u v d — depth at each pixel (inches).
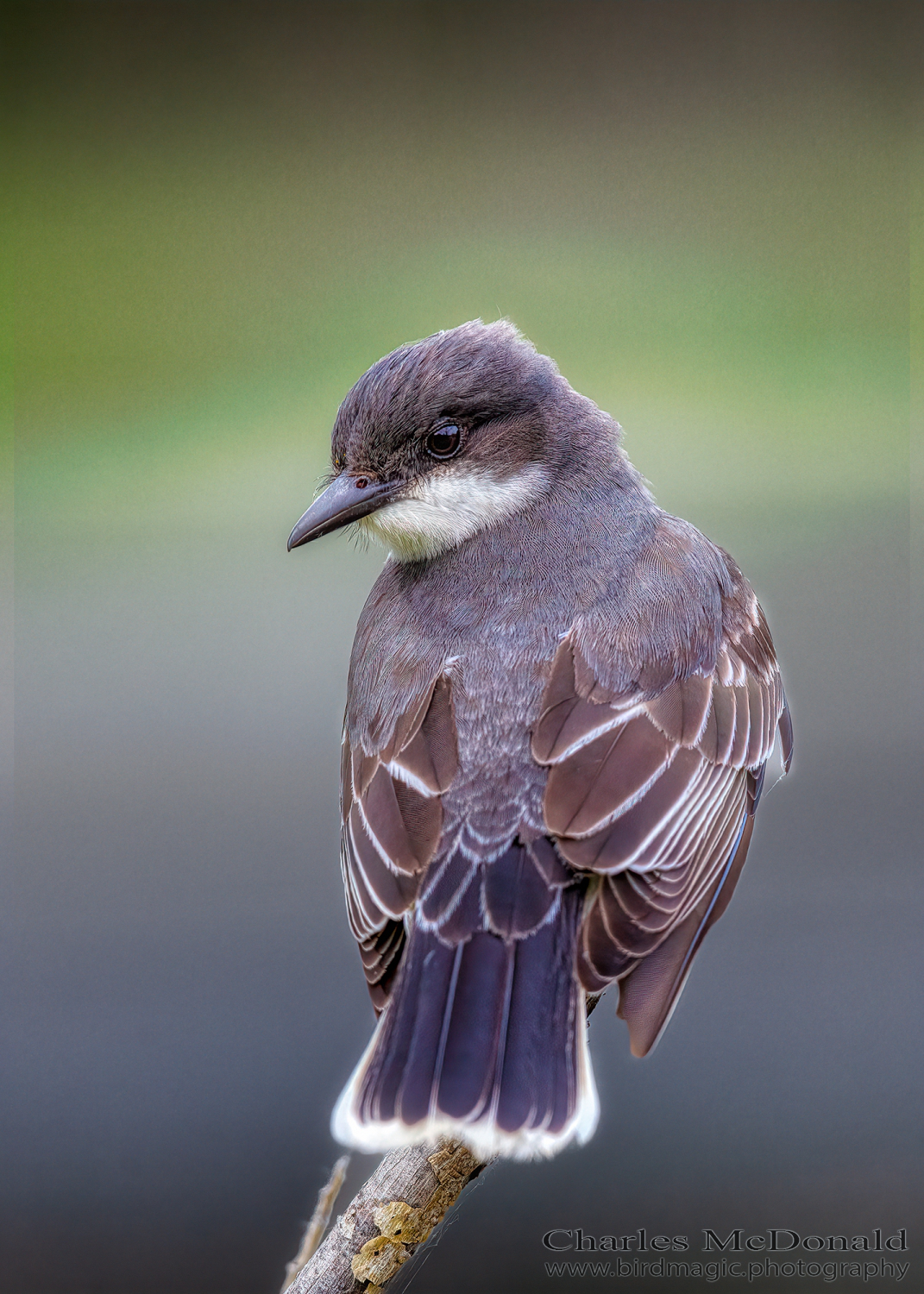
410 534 126.6
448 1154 124.6
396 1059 124.6
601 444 126.7
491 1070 124.5
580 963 124.9
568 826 125.2
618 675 125.8
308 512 126.6
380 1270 124.6
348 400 126.6
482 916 125.0
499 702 125.6
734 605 127.1
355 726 126.3
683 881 125.3
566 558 126.3
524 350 126.8
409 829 125.3
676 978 125.0
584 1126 124.4
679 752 125.7
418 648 126.0
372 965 125.1
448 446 126.5
